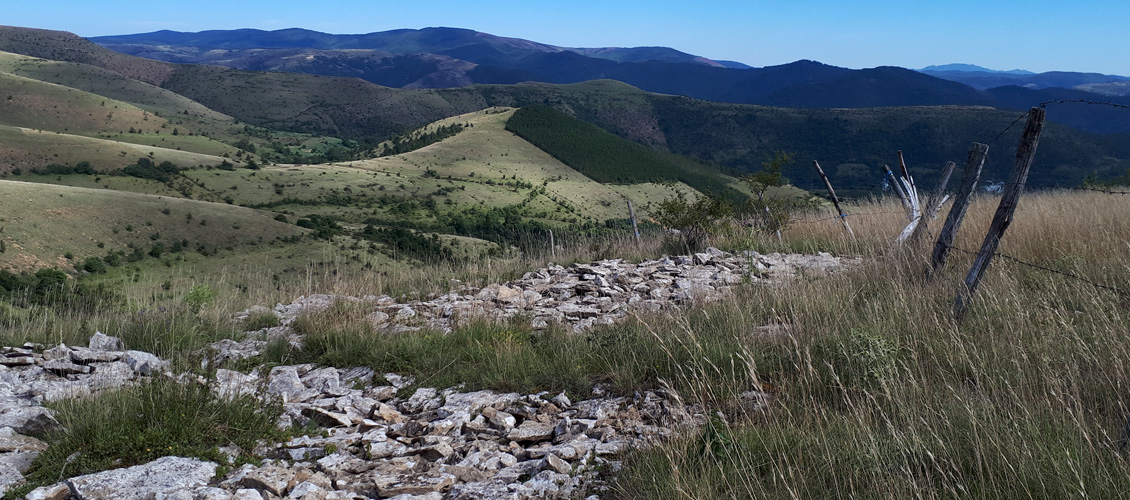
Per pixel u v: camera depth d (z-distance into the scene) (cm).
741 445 368
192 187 19338
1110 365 441
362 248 7475
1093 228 924
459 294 1003
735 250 1256
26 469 385
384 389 582
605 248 1349
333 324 786
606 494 356
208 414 458
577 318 802
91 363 651
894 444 348
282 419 500
